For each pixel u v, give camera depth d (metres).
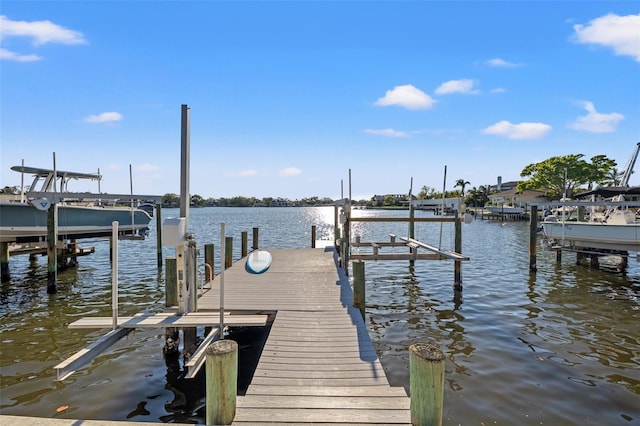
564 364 6.20
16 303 10.02
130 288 11.71
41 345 7.12
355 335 5.83
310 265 12.12
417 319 8.68
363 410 3.63
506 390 5.35
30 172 14.26
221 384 3.29
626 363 6.24
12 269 14.68
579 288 11.55
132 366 6.30
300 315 6.76
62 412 4.95
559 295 10.72
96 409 5.04
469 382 5.59
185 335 6.49
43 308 9.56
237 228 40.75
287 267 11.74
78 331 7.86
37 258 16.50
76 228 14.35
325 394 3.97
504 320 8.51
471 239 27.41
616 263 15.83
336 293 8.34
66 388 5.55
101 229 15.71
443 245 23.50
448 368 6.07
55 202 11.05
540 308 9.43
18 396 5.30
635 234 12.50
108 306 9.77
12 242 11.93
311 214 93.31
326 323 6.36
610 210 15.30
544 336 7.48
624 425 4.54
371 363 4.87
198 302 7.52
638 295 10.69
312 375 4.53
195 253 6.50
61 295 10.87
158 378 5.92
